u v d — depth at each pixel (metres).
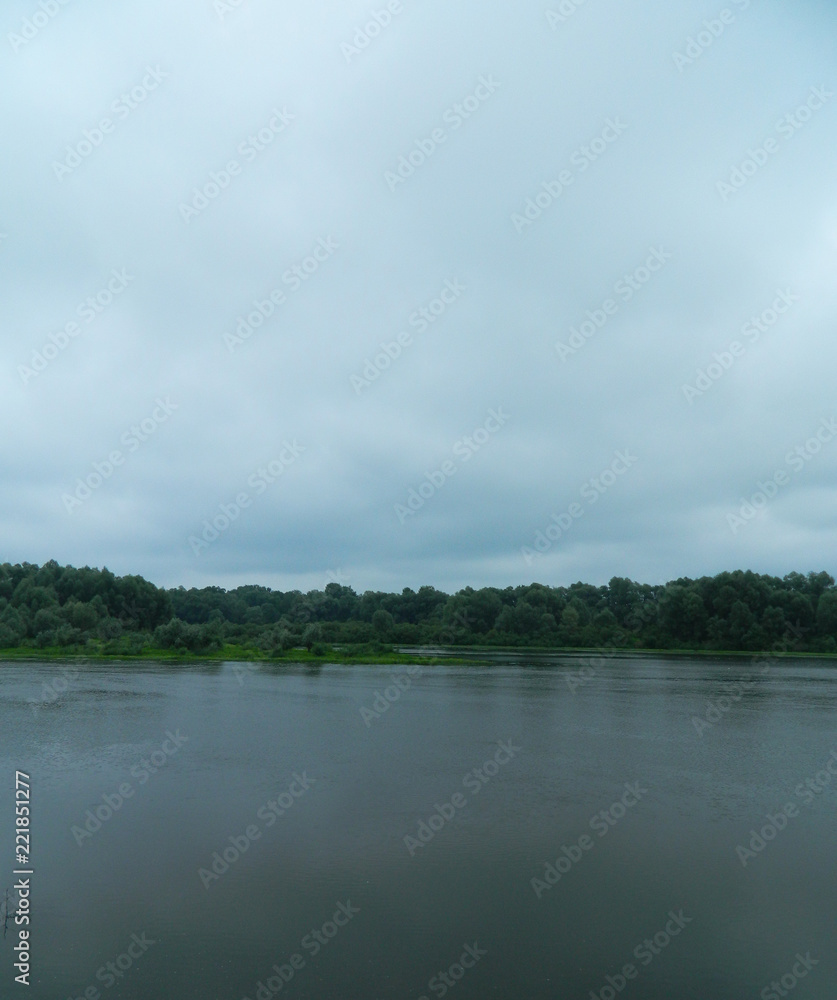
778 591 117.31
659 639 121.75
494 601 139.62
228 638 124.94
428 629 134.38
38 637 105.06
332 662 94.50
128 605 130.62
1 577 137.50
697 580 124.00
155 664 89.19
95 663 88.81
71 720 45.97
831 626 113.12
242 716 48.53
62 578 130.75
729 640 115.19
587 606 145.38
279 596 188.00
